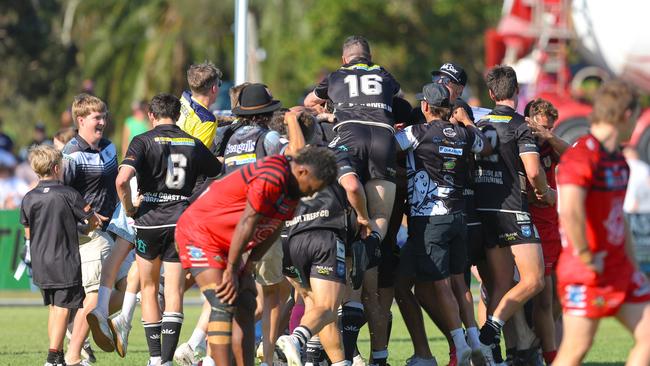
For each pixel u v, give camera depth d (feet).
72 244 100.63
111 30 430.20
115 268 104.94
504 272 103.24
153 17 426.51
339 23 426.92
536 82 258.16
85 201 102.06
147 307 98.94
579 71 263.49
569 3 254.68
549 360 105.09
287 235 92.48
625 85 71.92
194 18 416.87
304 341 86.43
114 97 421.18
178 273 97.35
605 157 71.51
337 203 91.76
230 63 419.95
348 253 95.55
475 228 103.24
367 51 103.91
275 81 420.36
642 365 71.31
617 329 157.69
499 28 262.26
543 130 102.42
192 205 82.94
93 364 113.19
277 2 427.74
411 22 439.63
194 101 104.73
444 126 99.45
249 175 79.41
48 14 451.53
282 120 100.94
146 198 98.02
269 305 96.94
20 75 440.04
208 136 104.22
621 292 71.87
